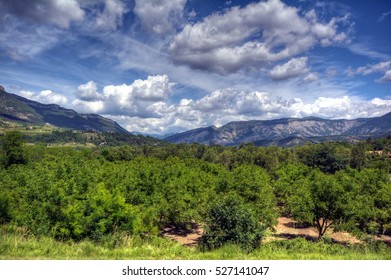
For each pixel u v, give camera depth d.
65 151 98.00
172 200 28.05
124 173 38.03
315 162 114.44
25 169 43.88
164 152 136.75
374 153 143.50
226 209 14.12
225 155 127.69
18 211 18.00
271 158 106.62
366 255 10.52
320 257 10.05
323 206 25.17
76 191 20.27
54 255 8.76
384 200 29.22
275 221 26.94
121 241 11.35
